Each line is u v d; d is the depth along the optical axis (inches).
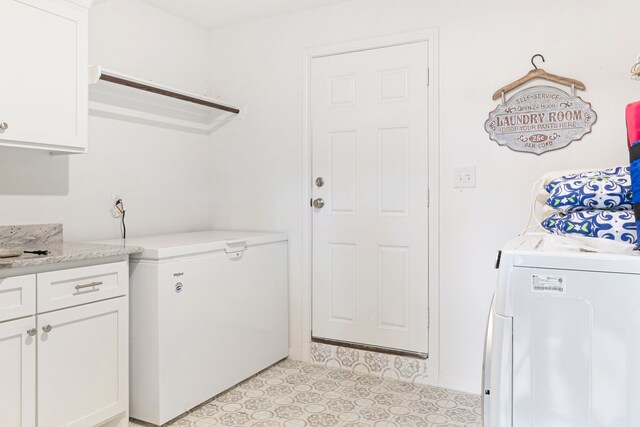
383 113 110.2
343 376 111.0
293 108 121.6
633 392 39.9
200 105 123.9
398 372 108.9
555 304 42.3
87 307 76.5
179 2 114.1
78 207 99.6
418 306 106.7
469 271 100.8
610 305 40.5
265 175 126.0
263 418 89.0
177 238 105.8
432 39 103.7
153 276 84.9
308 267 120.2
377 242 111.6
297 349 122.2
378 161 111.1
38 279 69.5
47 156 93.5
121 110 109.0
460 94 101.1
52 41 79.9
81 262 75.7
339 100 115.7
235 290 103.5
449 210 102.7
